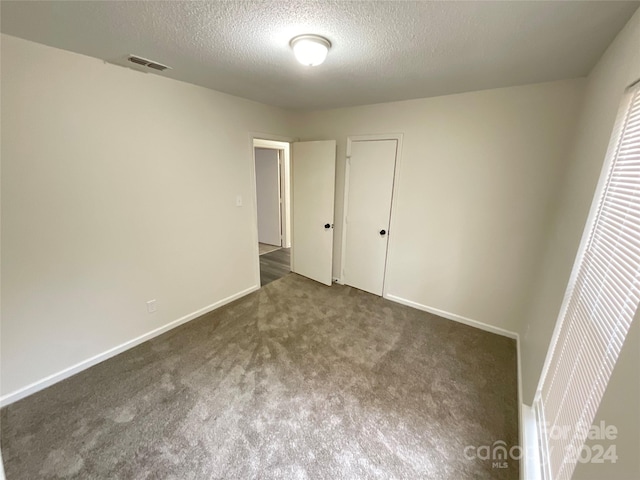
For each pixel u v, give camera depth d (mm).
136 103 2092
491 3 1132
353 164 3293
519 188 2357
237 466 1428
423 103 2676
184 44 1592
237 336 2549
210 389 1923
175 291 2623
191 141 2504
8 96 1562
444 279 2895
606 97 1352
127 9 1224
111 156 2020
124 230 2176
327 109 3342
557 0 1093
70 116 1794
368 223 3328
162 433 1596
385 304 3219
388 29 1373
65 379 1985
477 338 2578
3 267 1667
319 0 1136
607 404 718
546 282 1970
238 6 1192
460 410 1782
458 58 1707
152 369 2105
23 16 1302
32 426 1622
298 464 1442
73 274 1952
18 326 1759
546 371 1547
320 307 3119
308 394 1895
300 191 3748
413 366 2186
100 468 1407
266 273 4176
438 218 2812
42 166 1728
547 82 2100
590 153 1456
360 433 1616
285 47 1612
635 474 545
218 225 2904
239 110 2877
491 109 2355
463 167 2578
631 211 930
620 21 1191
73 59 1755
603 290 1018
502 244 2520
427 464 1450
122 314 2264
